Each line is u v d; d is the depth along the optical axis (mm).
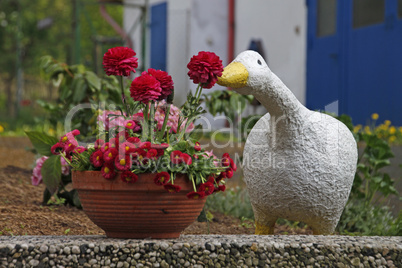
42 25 19672
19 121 18547
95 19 28375
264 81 3025
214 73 2828
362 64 10453
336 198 3312
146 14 14727
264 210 3445
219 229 4598
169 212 2760
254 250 2684
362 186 5652
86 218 4496
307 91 11789
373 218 4898
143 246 2625
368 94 10312
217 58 2834
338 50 10969
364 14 10406
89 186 2756
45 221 4195
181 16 14875
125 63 2822
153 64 16359
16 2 24422
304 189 3236
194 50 14258
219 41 14367
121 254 2611
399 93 9609
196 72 2822
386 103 9906
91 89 5234
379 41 10062
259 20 13242
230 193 5578
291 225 4969
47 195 4832
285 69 12469
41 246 2580
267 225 3559
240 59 3041
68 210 4777
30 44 25031
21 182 5875
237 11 14094
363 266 2732
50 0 25641
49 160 4531
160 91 2781
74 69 5551
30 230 3891
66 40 25453
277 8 12625
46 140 4613
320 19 11430
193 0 14156
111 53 2832
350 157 3371
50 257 2574
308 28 11703
